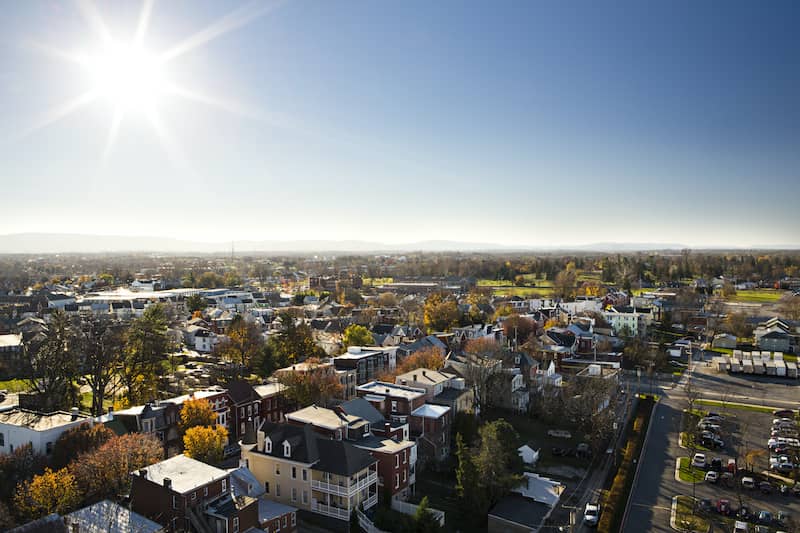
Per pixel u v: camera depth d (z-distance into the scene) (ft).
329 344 515.09
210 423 296.92
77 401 375.45
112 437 248.52
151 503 204.85
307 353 458.50
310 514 233.35
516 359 433.07
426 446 292.40
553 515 246.06
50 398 338.34
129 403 359.05
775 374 507.30
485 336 556.51
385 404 310.86
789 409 402.72
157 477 208.74
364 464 235.81
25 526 176.65
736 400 428.97
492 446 251.19
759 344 606.55
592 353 573.33
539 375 423.64
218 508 201.16
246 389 335.06
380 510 220.64
